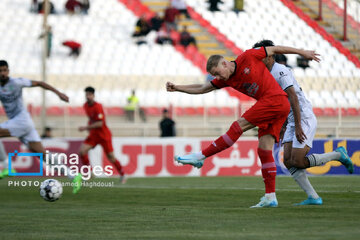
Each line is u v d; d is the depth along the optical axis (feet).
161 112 246.27
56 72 281.95
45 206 92.53
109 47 303.89
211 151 75.10
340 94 280.10
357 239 50.14
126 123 235.40
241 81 73.92
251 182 146.61
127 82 273.54
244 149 178.50
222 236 54.03
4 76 107.86
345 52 310.24
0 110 242.37
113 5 340.39
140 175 177.99
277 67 77.15
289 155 82.07
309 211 74.02
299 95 80.28
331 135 208.85
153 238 53.83
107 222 68.08
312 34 322.75
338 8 335.06
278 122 75.77
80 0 332.19
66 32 315.58
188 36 304.71
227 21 327.06
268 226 60.44
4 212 82.84
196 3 338.13
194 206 87.61
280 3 341.82
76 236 56.29
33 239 54.70
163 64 292.61
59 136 224.33
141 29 307.58
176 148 178.81
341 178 151.64
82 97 260.83
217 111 243.40
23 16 329.72
